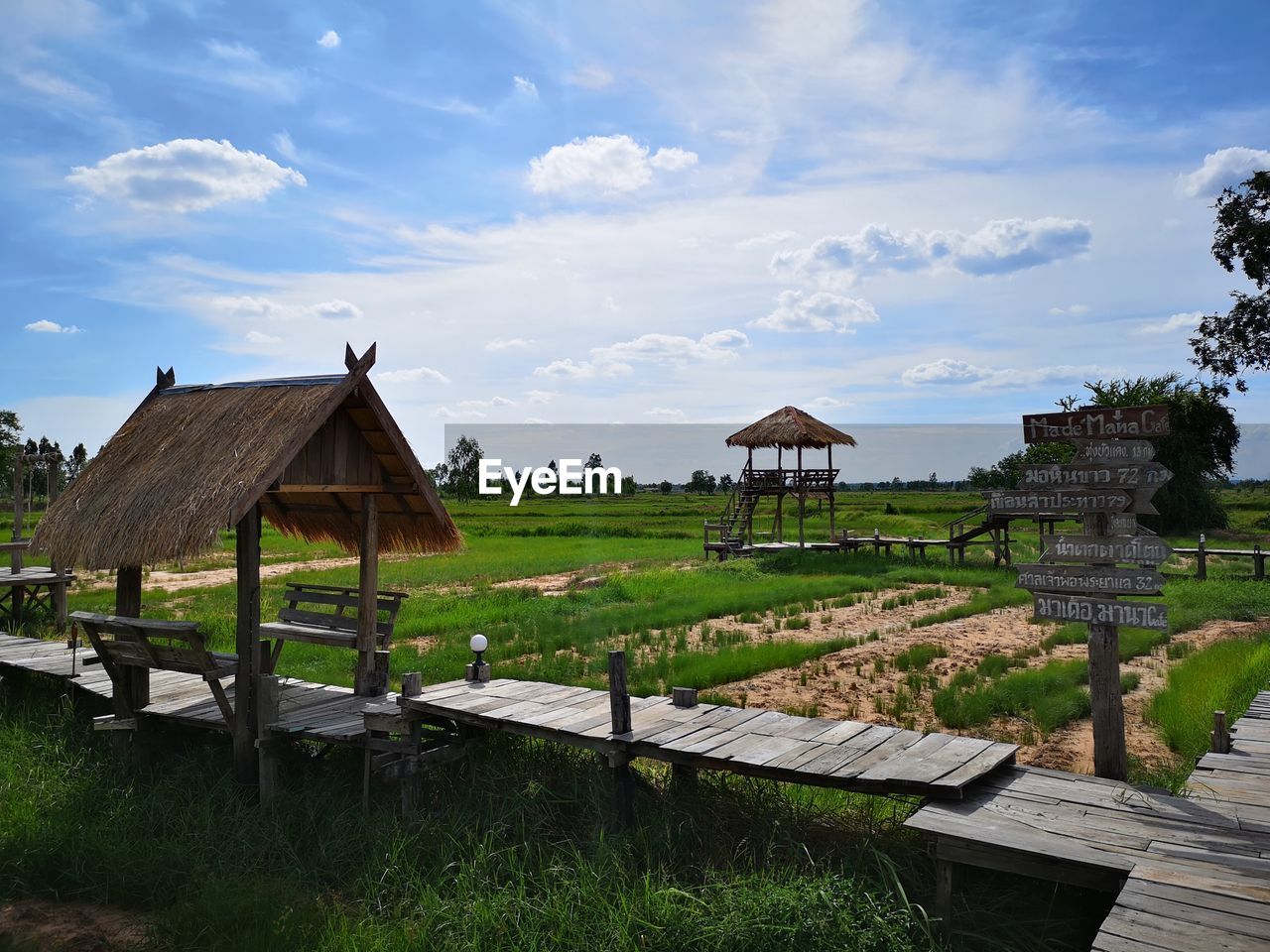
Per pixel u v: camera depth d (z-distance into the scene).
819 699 11.77
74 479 9.84
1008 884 5.82
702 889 5.90
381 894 6.48
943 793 5.73
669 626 17.94
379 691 9.67
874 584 24.86
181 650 8.55
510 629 16.92
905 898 5.34
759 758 6.48
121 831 7.52
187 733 9.64
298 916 6.04
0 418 73.88
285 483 8.51
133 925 6.30
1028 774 6.40
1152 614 6.44
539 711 7.91
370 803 7.89
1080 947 5.19
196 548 7.74
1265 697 9.62
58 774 8.92
